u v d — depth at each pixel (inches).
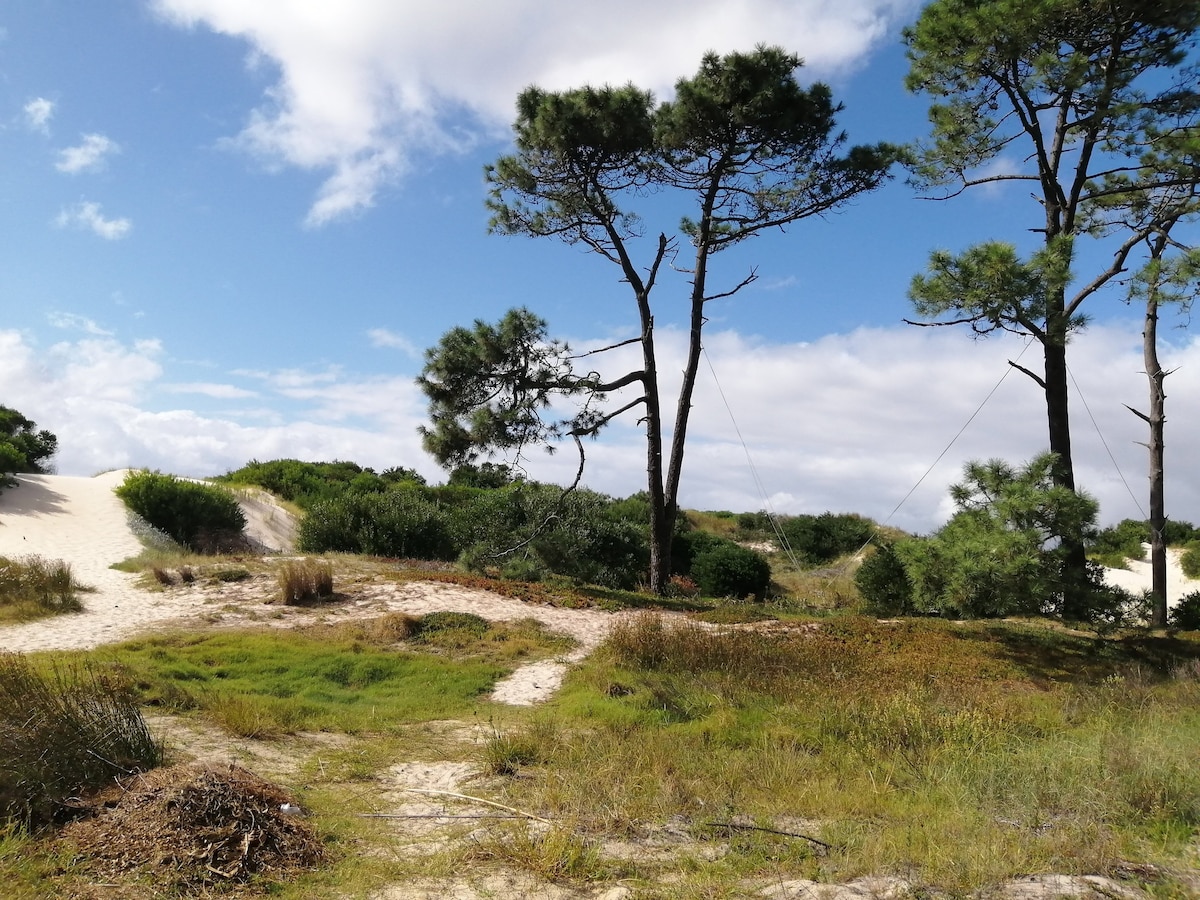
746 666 451.5
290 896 168.7
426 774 273.1
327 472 1457.9
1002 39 574.6
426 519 927.7
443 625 548.7
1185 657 538.6
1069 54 582.2
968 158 673.6
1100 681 471.5
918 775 268.8
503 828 215.0
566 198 817.5
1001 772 257.1
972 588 482.0
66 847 176.7
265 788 216.7
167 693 327.0
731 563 873.5
